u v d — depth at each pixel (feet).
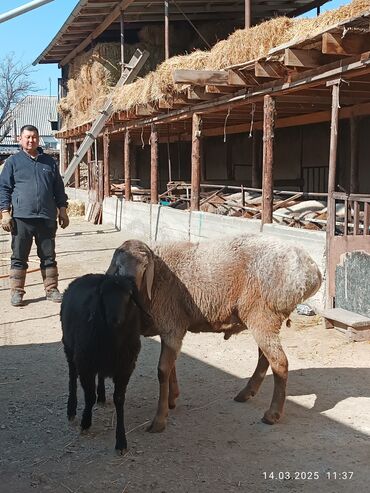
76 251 41.29
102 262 36.50
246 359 19.30
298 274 13.83
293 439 13.58
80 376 13.19
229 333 15.06
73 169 53.26
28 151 26.32
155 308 14.02
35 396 16.31
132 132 59.57
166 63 36.63
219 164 66.64
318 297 24.03
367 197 22.63
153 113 44.11
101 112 52.95
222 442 13.46
